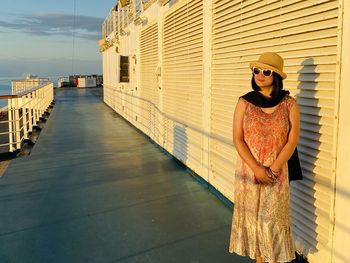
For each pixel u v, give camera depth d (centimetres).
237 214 301
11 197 566
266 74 277
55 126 1353
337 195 300
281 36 367
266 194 284
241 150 286
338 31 290
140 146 952
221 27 510
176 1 731
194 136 644
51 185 622
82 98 2847
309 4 321
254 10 413
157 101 911
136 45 1174
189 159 680
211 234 426
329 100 307
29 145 997
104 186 613
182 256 378
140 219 474
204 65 578
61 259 379
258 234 288
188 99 668
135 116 1265
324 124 314
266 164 283
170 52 773
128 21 1334
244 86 453
